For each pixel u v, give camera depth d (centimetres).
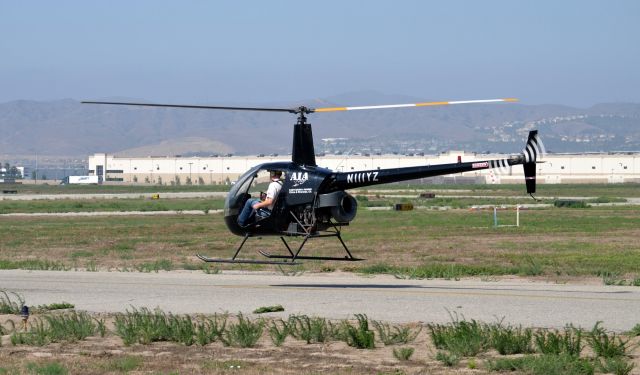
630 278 3045
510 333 1781
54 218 8450
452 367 1633
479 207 10206
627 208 9762
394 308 2294
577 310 2216
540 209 9612
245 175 2695
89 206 11512
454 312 2205
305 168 2631
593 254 4066
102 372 1622
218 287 2786
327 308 2308
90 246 4922
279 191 2636
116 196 16600
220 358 1736
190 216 8781
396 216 8219
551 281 2950
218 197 15550
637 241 4919
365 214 8681
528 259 3628
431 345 1830
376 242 5050
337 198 2578
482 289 2692
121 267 3603
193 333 1927
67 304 2395
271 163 2681
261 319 2105
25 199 14925
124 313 2269
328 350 1800
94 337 1981
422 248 4588
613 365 1566
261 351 1797
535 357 1650
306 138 2634
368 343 1814
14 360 1738
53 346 1884
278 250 4509
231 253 4369
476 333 1812
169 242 5178
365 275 3203
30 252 4525
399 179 2550
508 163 2492
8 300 2420
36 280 3041
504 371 1588
